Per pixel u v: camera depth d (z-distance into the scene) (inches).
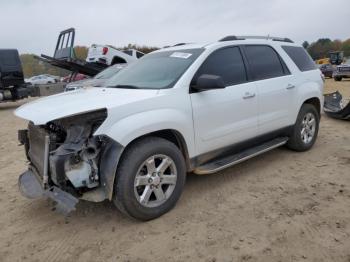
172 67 165.3
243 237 128.3
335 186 169.5
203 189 172.9
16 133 350.3
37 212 158.9
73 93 168.4
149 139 141.9
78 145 130.3
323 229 130.5
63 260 121.8
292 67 211.5
